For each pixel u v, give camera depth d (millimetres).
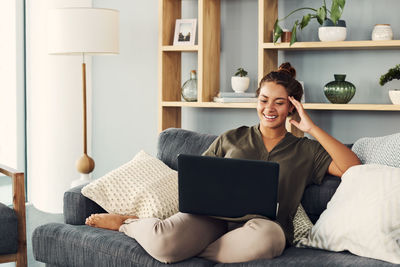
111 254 1894
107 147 4191
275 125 2180
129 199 2168
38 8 3980
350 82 3342
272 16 3383
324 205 2074
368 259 1683
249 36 3609
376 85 3279
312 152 2137
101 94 4172
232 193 1796
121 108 4109
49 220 3797
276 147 2160
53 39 3311
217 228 1901
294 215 2041
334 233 1803
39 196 4129
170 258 1785
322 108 3135
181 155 1828
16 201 2473
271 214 1786
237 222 1864
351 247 1757
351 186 1893
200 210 1827
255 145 2193
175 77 3709
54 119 3982
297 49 3350
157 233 1808
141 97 4027
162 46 3529
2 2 4125
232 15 3652
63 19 3266
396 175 1830
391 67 3230
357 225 1752
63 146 4004
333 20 3043
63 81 3973
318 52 3410
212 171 1802
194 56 3775
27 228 3574
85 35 3266
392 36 3078
